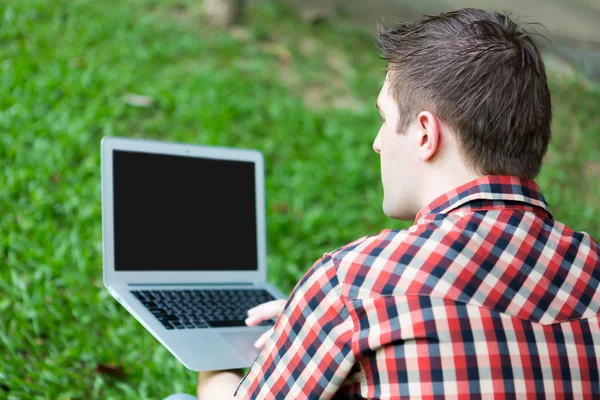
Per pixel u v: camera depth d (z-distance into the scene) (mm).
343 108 5719
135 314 1853
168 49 5941
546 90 1293
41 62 5203
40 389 2627
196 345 1733
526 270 1201
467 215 1225
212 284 2123
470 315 1140
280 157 4824
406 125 1289
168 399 1644
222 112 5059
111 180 2045
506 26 1318
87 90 4969
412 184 1303
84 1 6430
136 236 2047
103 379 2807
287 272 3699
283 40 6836
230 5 6715
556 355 1168
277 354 1279
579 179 5203
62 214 3875
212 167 2211
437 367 1118
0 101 4613
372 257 1188
